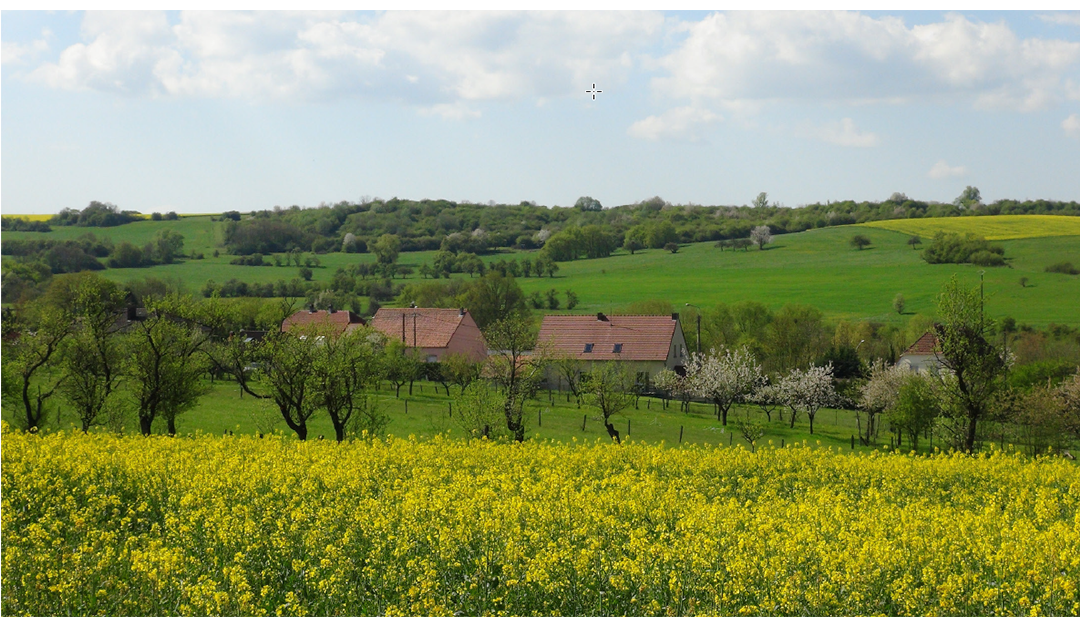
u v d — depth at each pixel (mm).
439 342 85250
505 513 16031
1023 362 76000
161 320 40875
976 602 12297
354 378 38719
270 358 38188
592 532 15562
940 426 44156
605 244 161875
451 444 26609
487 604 12203
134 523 16844
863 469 24484
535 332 83750
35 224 179000
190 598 11984
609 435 46844
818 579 12727
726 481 23156
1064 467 24688
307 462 22469
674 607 12172
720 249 161000
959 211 185750
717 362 57750
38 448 23266
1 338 46062
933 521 16547
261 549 14516
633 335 79750
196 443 26297
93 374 42250
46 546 14984
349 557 13969
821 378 55094
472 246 176875
